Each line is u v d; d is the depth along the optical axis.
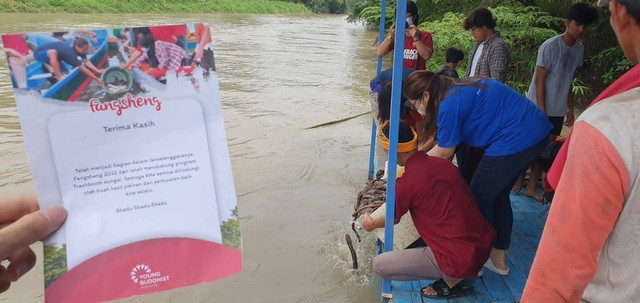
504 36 7.96
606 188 1.06
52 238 0.83
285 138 6.83
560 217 1.14
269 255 3.82
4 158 5.65
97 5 28.83
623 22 1.15
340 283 3.47
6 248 0.76
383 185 3.54
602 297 1.18
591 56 7.97
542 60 3.77
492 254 2.99
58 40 0.81
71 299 0.84
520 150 2.62
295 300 3.28
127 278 0.86
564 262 1.13
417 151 2.63
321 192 5.05
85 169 0.84
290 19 34.31
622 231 1.11
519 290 2.86
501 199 2.88
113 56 0.84
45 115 0.81
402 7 2.36
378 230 3.11
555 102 3.83
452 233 2.52
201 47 0.87
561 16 8.22
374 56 15.52
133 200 0.86
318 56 15.14
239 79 10.95
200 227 0.89
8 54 0.79
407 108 3.83
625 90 1.14
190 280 0.89
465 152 3.42
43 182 0.82
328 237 4.11
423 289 2.81
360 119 8.01
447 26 8.93
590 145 1.08
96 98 0.83
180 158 0.88
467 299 2.76
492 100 2.60
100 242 0.85
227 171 0.90
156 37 0.85
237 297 3.30
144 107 0.86
